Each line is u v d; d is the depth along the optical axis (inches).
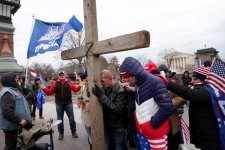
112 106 152.4
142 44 113.2
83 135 286.5
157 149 120.0
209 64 190.2
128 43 120.5
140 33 113.7
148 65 149.4
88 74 150.6
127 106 157.5
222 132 115.0
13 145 171.0
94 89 147.1
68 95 273.0
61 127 271.0
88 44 146.9
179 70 2472.9
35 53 213.6
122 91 156.7
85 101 207.2
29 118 173.0
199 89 120.4
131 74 122.0
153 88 119.1
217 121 115.7
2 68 565.9
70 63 1656.0
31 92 388.8
